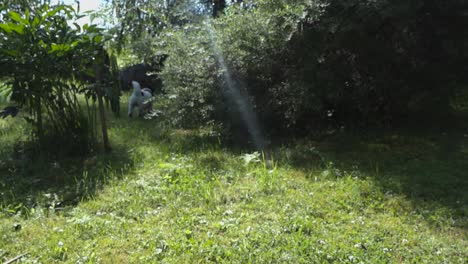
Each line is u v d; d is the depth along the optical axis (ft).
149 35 34.06
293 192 16.01
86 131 22.11
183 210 14.69
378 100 24.07
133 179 17.92
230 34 23.44
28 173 19.03
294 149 21.57
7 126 26.25
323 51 21.71
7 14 22.11
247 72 22.97
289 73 22.45
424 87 23.58
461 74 23.32
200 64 23.49
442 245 12.26
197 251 11.89
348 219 13.89
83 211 14.89
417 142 21.91
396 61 22.77
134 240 12.71
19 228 13.73
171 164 18.63
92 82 23.41
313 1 21.36
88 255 11.84
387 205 14.93
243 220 13.85
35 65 20.04
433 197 15.51
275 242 12.30
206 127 24.22
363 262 11.22
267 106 22.81
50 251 12.10
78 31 21.71
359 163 19.17
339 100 23.20
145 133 25.72
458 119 25.93
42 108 23.09
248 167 18.89
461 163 18.78
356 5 21.12
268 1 23.31
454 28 22.30
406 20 20.99
